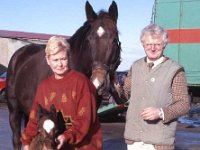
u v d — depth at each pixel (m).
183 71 3.69
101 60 5.08
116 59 5.23
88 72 5.31
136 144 3.76
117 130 12.29
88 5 5.40
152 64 3.74
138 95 3.76
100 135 3.53
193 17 15.23
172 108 3.55
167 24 15.63
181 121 14.44
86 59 5.27
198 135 11.46
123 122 14.26
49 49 3.37
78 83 3.38
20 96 6.45
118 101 5.13
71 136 3.23
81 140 3.31
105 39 5.10
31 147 3.26
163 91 3.65
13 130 6.76
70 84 3.38
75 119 3.34
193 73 15.38
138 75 3.80
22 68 6.45
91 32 5.20
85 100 3.36
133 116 3.79
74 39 5.50
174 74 3.64
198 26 15.17
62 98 3.37
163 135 3.64
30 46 6.91
